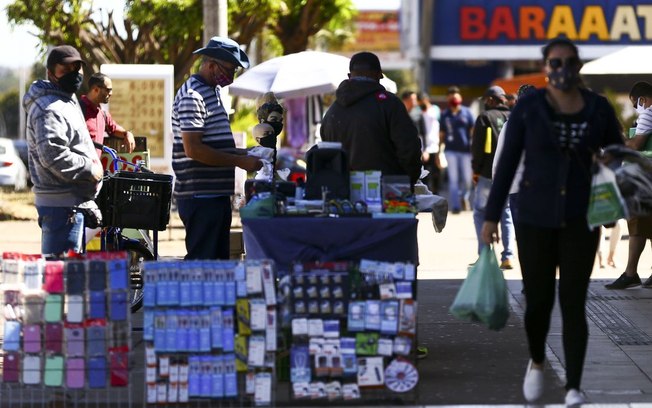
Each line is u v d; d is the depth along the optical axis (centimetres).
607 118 1046
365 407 1067
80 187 1201
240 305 1049
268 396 1050
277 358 1096
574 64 1023
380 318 1060
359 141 1244
